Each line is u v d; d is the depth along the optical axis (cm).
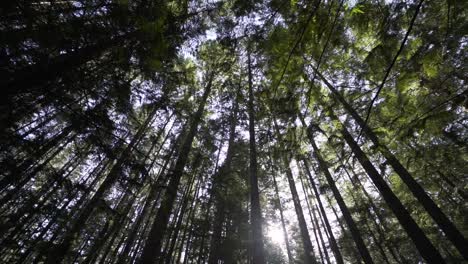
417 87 318
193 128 947
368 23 253
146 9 429
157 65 447
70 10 424
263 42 329
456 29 249
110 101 522
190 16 628
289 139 427
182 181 1762
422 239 705
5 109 414
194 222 1625
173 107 682
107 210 983
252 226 664
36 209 1073
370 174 847
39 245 1122
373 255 2089
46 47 403
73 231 1021
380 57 263
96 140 547
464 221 1152
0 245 1010
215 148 1450
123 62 462
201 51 827
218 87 1100
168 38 555
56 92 444
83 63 448
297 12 272
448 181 831
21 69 387
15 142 479
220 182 1312
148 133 1089
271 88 351
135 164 584
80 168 1678
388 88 326
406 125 324
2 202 966
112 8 421
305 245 1216
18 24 369
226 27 501
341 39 271
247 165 1614
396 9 245
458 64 308
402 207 759
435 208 750
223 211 1526
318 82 356
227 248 1520
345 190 1697
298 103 362
